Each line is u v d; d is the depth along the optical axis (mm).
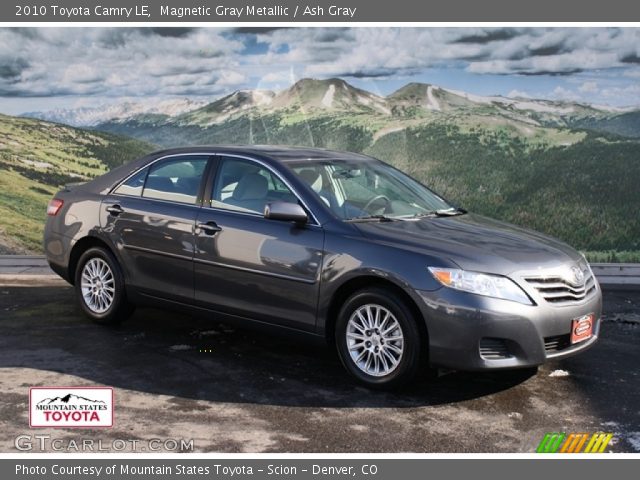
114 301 6188
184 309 5812
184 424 4328
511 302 4652
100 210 6250
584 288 5070
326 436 4211
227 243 5473
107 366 5289
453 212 5867
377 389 4930
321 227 5152
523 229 5668
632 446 4195
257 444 4090
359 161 6062
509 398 4879
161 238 5836
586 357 5836
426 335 4785
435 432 4305
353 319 5004
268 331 5402
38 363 5312
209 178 5789
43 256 9180
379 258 4848
